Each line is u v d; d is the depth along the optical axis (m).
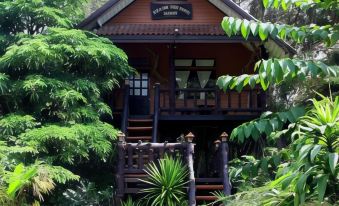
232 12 12.28
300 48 14.34
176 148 8.70
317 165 3.34
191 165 8.41
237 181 8.84
